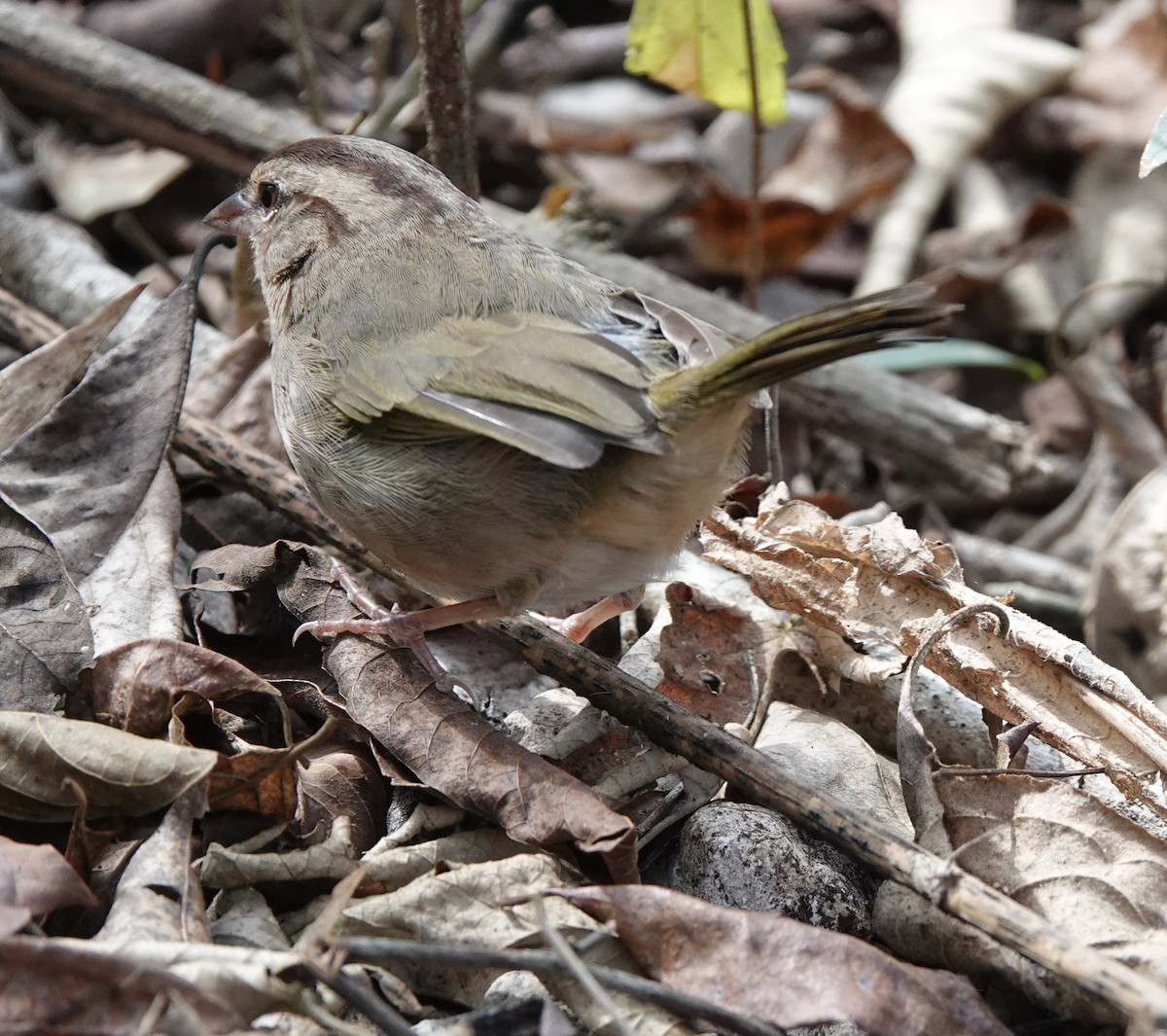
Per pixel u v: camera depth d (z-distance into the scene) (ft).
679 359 25.27
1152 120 49.85
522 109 50.83
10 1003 17.97
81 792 20.75
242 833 22.75
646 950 20.80
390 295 26.30
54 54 40.86
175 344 28.86
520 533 24.86
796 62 55.06
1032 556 38.73
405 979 21.54
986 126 50.62
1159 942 21.90
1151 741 24.35
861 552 27.63
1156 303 47.98
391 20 52.85
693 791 25.21
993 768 24.11
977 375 47.26
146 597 26.27
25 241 38.45
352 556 29.50
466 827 24.23
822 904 22.94
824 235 46.75
